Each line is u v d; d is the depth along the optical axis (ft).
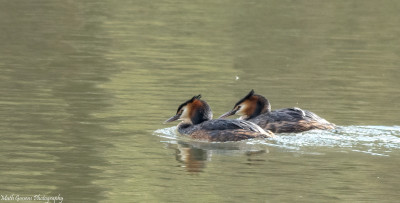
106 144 47.01
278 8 116.06
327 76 73.31
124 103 58.95
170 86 66.39
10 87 62.90
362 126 53.36
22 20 99.71
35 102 57.82
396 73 75.36
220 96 63.41
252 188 38.70
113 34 93.15
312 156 45.03
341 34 97.71
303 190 38.58
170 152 45.96
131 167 42.09
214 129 50.72
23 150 44.62
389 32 100.01
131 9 112.37
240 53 84.23
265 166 42.75
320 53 85.56
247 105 57.41
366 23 105.70
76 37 90.38
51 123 51.52
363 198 37.58
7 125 50.47
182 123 53.78
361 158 44.47
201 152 46.26
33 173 40.27
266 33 96.94
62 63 74.95
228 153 46.06
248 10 113.80
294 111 54.39
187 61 78.74
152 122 53.72
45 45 84.74
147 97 61.67
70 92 62.03
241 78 71.15
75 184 38.73
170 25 100.63
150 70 73.41
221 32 96.94
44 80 66.54
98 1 118.01
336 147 47.24
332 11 114.52
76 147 45.85
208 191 38.11
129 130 50.98
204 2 120.57
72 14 106.11
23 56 77.97
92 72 71.20
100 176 40.19
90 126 51.42
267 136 49.78
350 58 83.10
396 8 118.93
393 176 41.09
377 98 63.82
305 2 122.31
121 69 73.31
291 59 81.82
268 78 71.67
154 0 121.70
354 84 69.62
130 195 37.27
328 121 55.11
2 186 38.01
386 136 50.34
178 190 38.14
